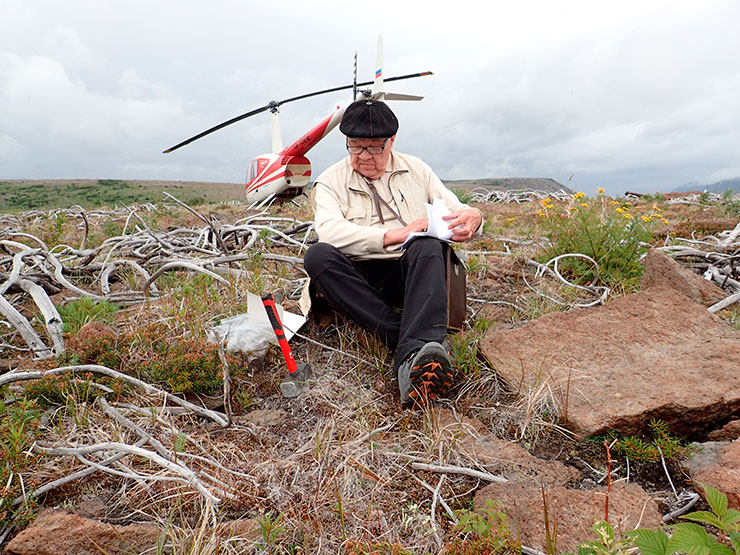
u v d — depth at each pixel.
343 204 2.91
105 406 2.24
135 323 3.13
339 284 2.63
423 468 1.93
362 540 1.57
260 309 2.91
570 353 2.56
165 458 1.96
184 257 5.04
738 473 1.66
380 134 2.66
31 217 13.38
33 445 1.94
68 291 4.55
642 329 2.65
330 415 2.31
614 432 2.07
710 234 6.58
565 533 1.54
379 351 2.76
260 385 2.61
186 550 1.55
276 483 1.86
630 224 4.35
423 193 3.01
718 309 3.25
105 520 1.71
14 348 3.10
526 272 4.56
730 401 2.06
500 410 2.33
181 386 2.41
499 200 15.09
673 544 1.05
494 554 1.46
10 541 1.58
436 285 2.38
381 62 12.91
